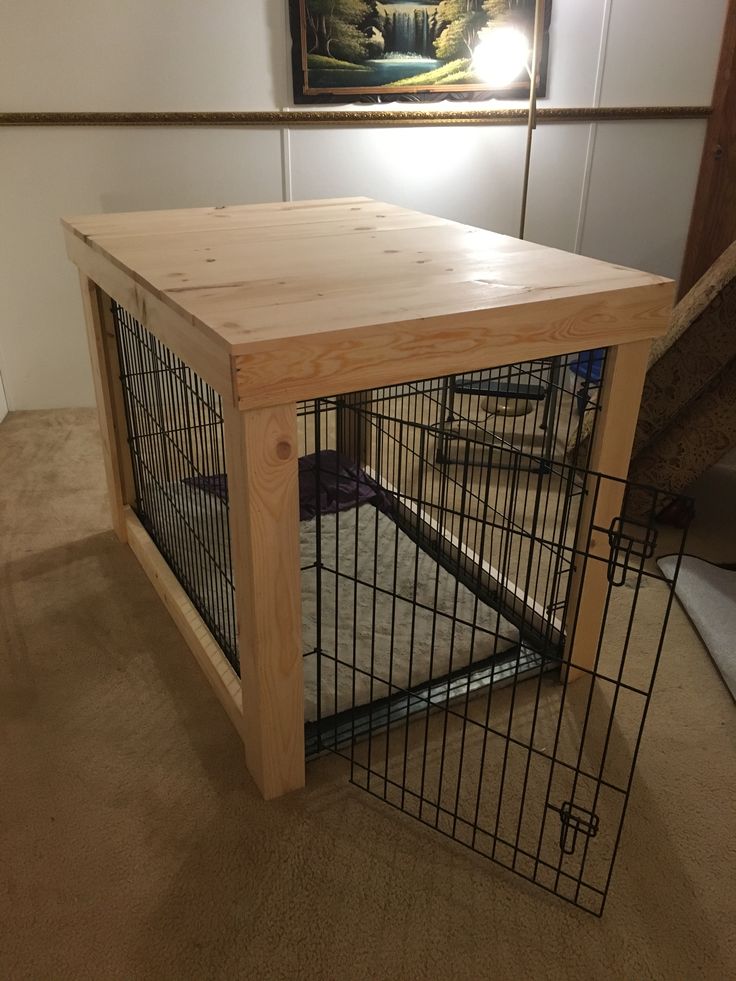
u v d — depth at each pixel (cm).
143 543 204
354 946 116
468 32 276
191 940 116
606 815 137
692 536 220
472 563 195
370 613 177
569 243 322
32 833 133
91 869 127
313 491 223
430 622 174
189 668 171
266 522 117
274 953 115
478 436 273
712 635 178
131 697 163
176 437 194
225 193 284
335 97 275
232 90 269
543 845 131
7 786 142
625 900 123
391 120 283
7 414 298
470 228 181
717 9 293
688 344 194
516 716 158
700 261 331
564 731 154
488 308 121
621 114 301
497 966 113
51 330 291
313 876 126
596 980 112
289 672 131
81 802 139
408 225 184
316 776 145
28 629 182
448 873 127
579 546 153
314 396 112
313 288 131
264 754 135
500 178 303
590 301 129
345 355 112
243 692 137
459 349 121
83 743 151
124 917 119
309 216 195
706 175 318
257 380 107
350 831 134
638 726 156
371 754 149
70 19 249
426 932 118
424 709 156
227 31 261
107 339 197
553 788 142
